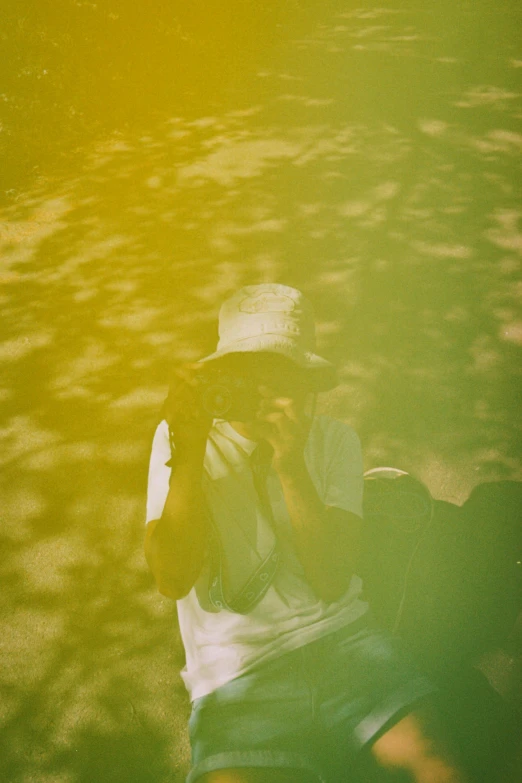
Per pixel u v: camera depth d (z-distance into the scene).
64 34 8.07
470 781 1.45
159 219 5.96
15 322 4.83
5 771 2.47
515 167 6.61
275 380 1.68
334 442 1.83
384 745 1.51
